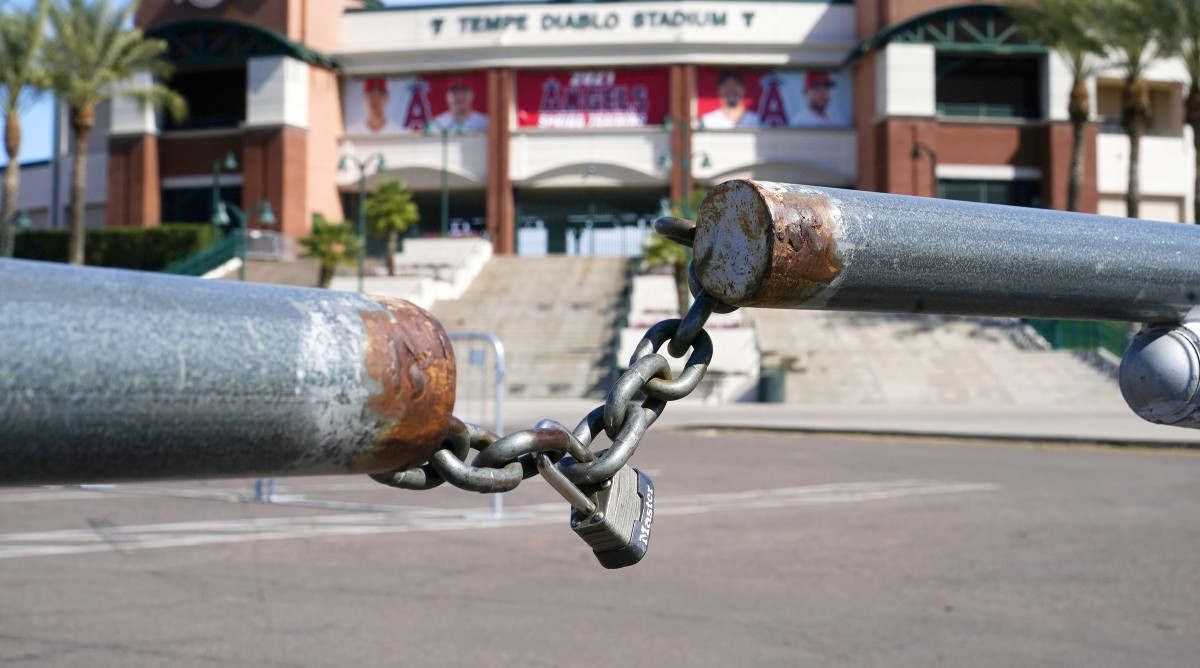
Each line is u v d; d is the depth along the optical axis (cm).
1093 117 4862
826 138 5119
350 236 3944
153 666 434
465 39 5125
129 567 637
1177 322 98
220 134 5084
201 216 5153
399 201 4175
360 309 58
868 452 1501
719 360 3161
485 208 5969
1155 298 91
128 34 3800
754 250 72
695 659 445
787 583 591
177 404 47
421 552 688
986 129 4900
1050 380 3088
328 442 55
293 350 53
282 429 52
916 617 514
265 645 465
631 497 90
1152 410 98
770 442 1708
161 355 46
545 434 77
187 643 469
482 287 4225
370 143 5234
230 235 4794
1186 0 3188
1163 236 91
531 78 5188
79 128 3759
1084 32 3550
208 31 5041
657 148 5084
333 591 572
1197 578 604
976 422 2088
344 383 55
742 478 1151
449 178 5216
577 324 3700
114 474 45
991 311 86
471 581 596
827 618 513
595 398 3177
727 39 5056
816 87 5166
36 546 710
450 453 69
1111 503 927
